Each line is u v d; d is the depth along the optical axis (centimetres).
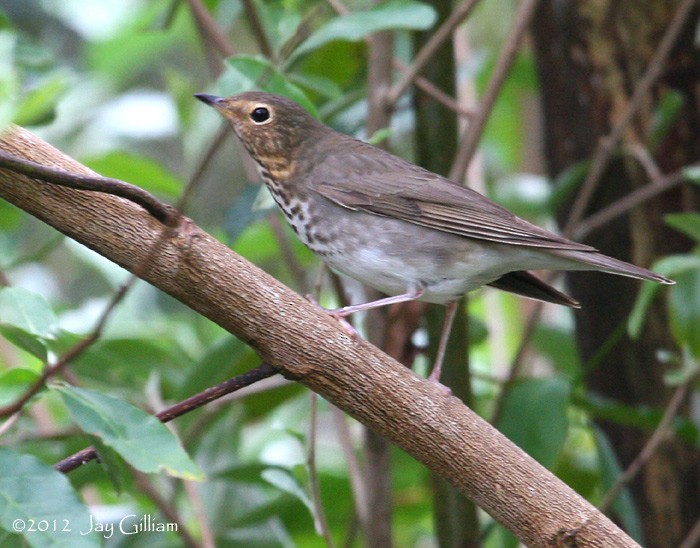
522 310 1475
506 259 854
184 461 513
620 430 1099
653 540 1081
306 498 787
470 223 844
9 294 555
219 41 946
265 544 1012
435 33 1027
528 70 1441
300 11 1092
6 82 471
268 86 821
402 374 609
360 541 1163
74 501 490
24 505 486
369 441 923
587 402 996
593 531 596
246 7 909
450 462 609
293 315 594
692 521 1065
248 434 1349
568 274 1148
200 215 1498
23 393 536
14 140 571
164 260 574
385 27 835
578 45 1112
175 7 1016
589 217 1148
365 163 913
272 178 931
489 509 613
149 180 1163
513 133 1600
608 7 1094
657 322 1080
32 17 1438
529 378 953
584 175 1118
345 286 1077
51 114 779
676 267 880
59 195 568
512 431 909
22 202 571
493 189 1293
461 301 953
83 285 1505
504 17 1602
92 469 895
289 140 929
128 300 1336
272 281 596
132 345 1025
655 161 1108
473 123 959
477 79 1538
